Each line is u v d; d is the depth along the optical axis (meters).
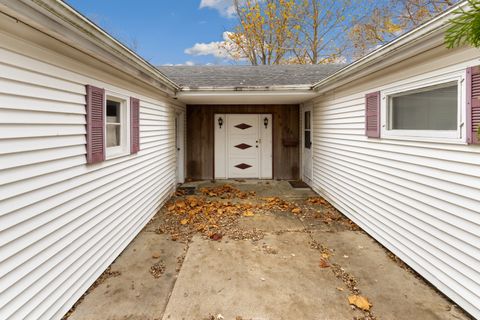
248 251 3.28
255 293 2.44
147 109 4.20
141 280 2.66
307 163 7.04
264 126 7.81
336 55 13.41
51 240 2.01
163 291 2.48
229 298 2.37
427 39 2.27
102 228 2.78
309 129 6.79
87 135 2.50
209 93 5.36
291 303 2.30
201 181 7.56
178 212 4.76
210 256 3.15
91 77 2.58
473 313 2.10
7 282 1.63
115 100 3.28
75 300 2.29
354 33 12.42
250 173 7.89
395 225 3.12
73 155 2.29
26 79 1.79
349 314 2.17
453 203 2.29
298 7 13.32
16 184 1.71
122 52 2.63
